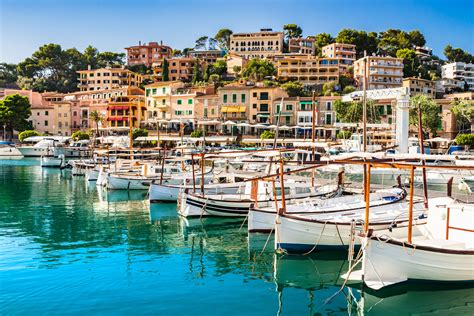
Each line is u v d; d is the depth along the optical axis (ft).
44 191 182.50
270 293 71.36
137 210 140.67
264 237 102.17
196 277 78.38
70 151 359.66
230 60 545.44
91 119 433.89
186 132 395.55
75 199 162.30
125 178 181.06
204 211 124.57
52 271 80.84
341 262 86.28
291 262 86.07
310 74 492.54
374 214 98.12
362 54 611.47
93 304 66.39
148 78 599.98
